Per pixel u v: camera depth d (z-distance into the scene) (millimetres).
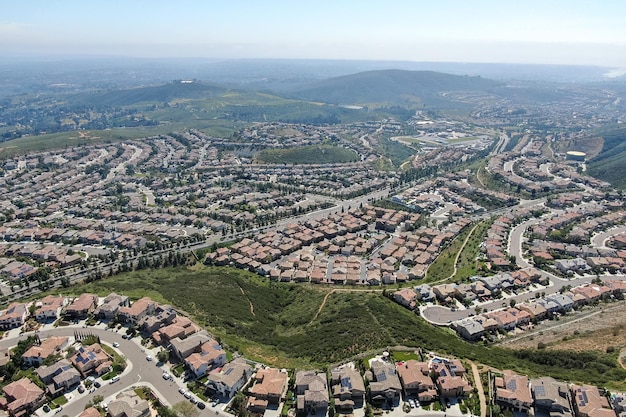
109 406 168500
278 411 170750
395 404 173500
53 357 197250
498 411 166250
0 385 185250
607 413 164750
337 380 182750
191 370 191625
